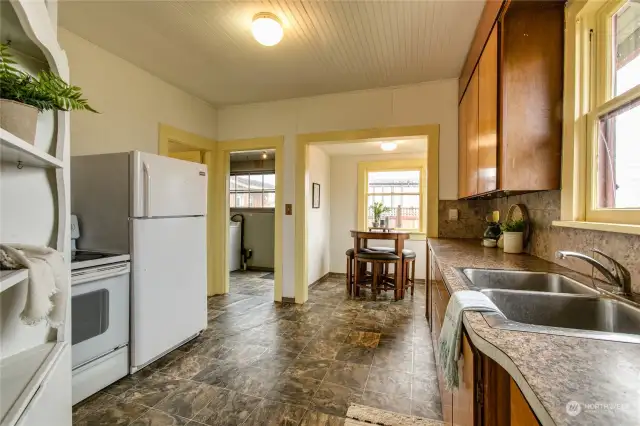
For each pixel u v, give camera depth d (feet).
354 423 5.16
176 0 6.10
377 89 10.52
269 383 6.33
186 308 7.96
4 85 3.13
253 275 17.21
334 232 18.02
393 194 17.26
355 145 14.90
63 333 3.86
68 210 3.99
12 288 3.40
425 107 10.03
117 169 6.72
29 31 3.18
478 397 2.67
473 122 7.45
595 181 4.63
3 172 3.49
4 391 2.76
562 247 5.30
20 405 2.56
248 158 19.15
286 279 11.93
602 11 4.58
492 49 5.71
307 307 11.34
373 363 7.18
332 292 13.57
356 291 12.84
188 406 5.57
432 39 7.44
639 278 3.56
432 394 5.97
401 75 9.48
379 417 5.30
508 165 5.24
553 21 5.11
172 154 12.85
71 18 6.70
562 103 5.11
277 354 7.61
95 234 6.90
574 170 4.88
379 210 15.88
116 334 6.31
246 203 19.57
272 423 5.15
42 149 3.77
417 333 8.95
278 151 11.84
